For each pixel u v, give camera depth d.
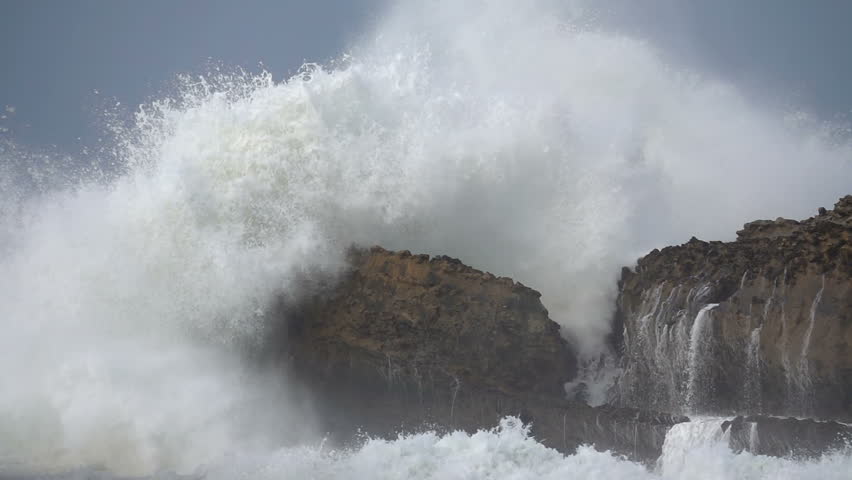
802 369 58.62
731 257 65.88
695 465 55.50
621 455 61.19
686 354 64.12
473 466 57.25
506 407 65.94
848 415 56.97
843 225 61.38
